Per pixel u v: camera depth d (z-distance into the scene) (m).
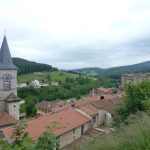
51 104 75.56
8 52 43.78
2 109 42.41
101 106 32.38
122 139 6.84
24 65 144.62
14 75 43.62
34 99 89.88
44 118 23.75
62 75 149.50
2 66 42.38
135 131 6.71
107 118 31.78
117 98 40.91
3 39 43.88
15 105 42.94
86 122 27.06
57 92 104.81
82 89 110.38
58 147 6.50
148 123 6.85
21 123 6.76
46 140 6.27
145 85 21.20
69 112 27.75
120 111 21.00
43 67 157.00
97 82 134.00
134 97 20.70
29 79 131.12
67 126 23.39
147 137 6.02
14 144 6.36
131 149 6.16
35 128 20.95
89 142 8.86
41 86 116.69
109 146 6.88
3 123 37.12
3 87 42.50
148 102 13.38
